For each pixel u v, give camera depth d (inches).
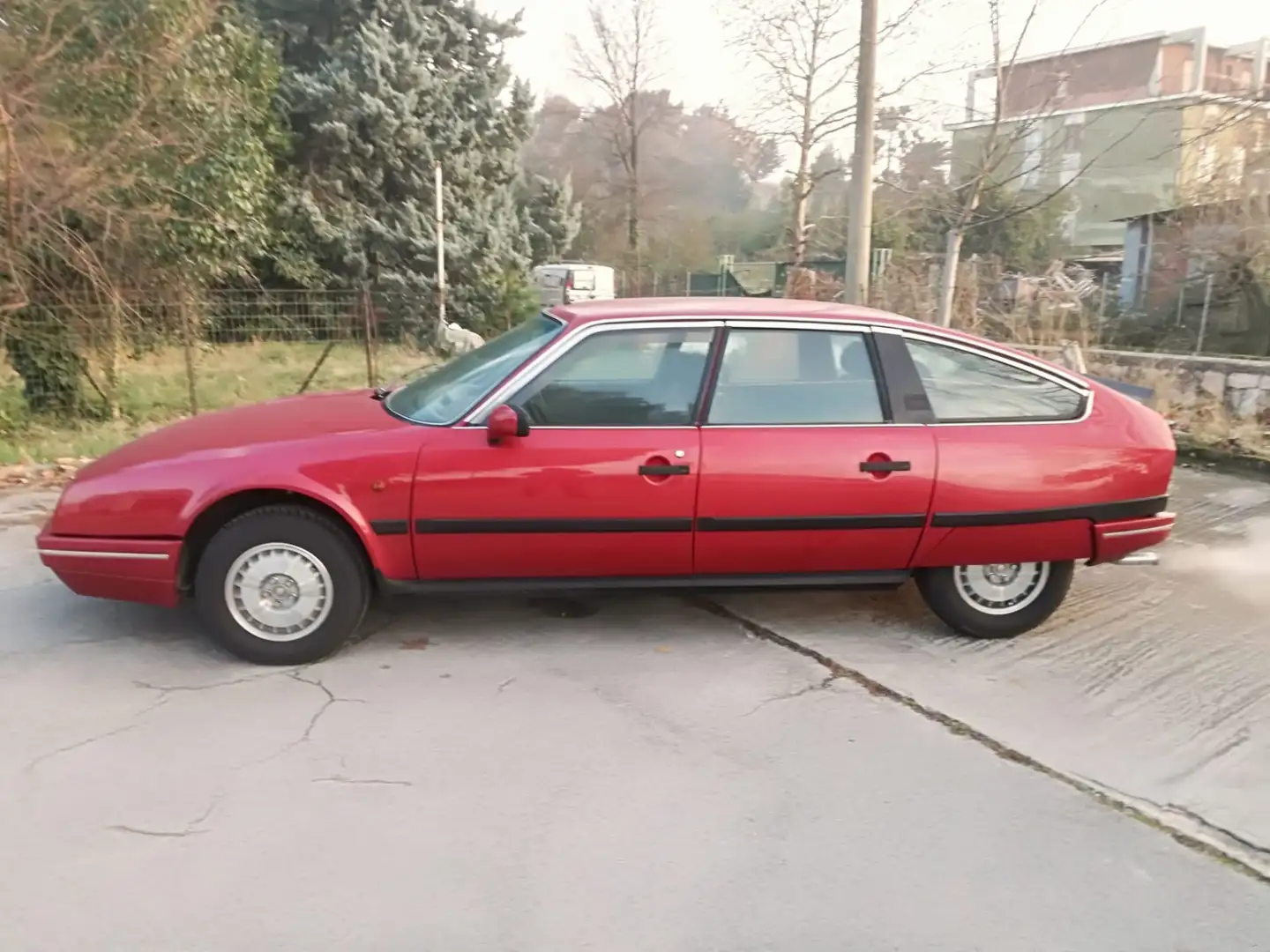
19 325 363.9
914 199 549.3
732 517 165.5
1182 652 179.2
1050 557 177.8
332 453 158.1
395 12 795.4
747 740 143.2
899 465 167.5
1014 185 598.9
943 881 111.9
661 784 130.4
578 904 106.0
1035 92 589.3
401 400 182.2
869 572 175.3
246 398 435.5
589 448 161.3
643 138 1433.3
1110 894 110.9
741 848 116.7
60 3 364.5
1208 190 553.6
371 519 158.1
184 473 156.6
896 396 171.3
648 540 165.6
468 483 159.2
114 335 386.0
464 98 832.9
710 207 1444.4
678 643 179.2
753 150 829.8
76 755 133.4
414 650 172.2
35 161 350.6
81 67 370.0
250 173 528.1
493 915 103.7
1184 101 530.0
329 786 127.3
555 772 132.5
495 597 199.5
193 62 466.9
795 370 171.0
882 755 139.9
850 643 181.3
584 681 161.6
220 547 157.5
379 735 141.2
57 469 305.9
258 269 728.3
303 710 148.3
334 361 544.4
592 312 173.6
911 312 469.1
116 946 97.6
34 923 100.6
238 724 143.3
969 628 182.7
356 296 615.8
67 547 156.7
